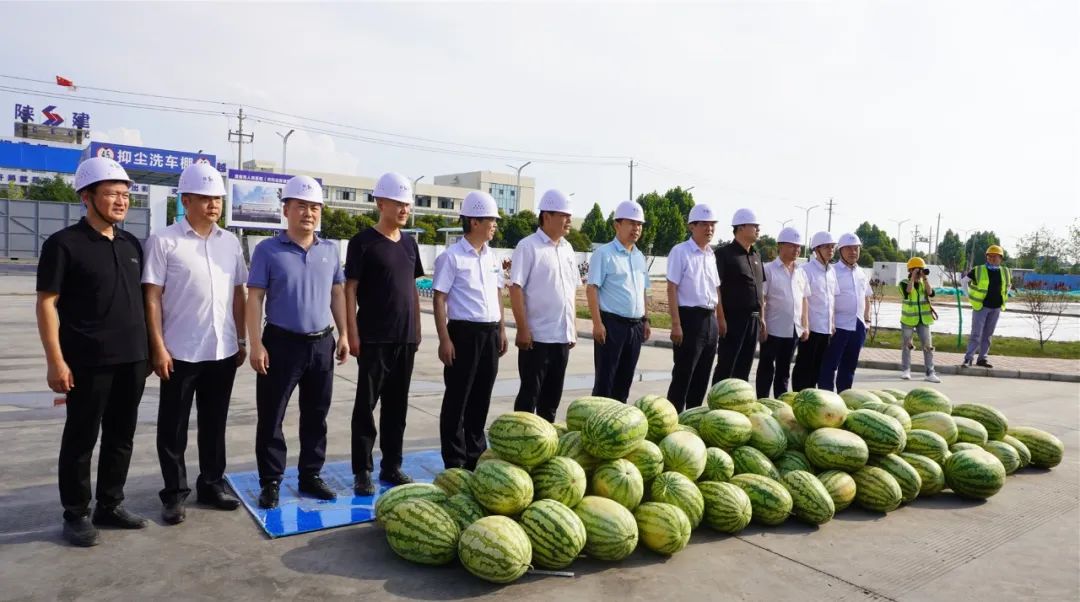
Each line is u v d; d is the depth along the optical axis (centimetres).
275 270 449
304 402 474
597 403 457
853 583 367
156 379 869
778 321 725
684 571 375
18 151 3484
